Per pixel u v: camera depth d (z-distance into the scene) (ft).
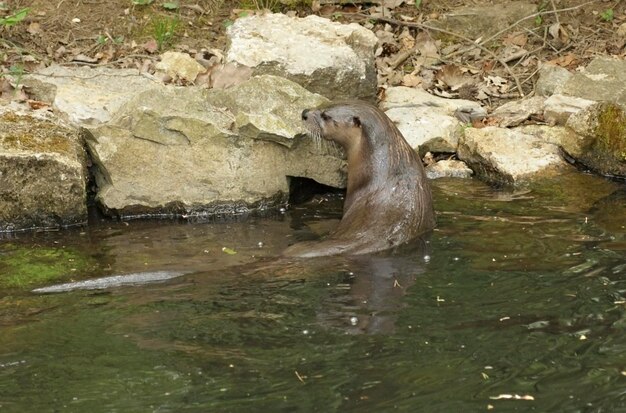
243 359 22.31
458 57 47.14
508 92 44.70
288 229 33.42
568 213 33.78
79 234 33.09
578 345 22.88
